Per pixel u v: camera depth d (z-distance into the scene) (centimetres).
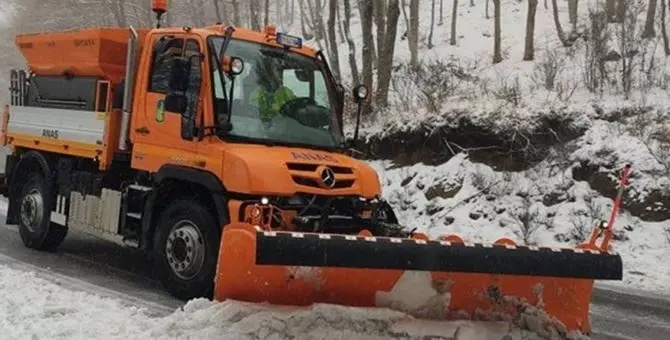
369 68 1930
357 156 1775
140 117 802
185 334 546
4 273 782
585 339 618
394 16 1908
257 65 759
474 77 2169
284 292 562
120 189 866
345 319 562
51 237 988
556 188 1404
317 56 827
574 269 579
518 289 618
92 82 905
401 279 586
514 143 1512
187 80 721
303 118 776
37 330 564
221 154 696
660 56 2066
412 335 569
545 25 3044
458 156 1578
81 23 4600
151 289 798
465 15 3562
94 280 833
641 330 764
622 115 1473
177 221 746
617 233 1265
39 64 1006
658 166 1322
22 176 1041
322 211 680
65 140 940
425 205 1534
